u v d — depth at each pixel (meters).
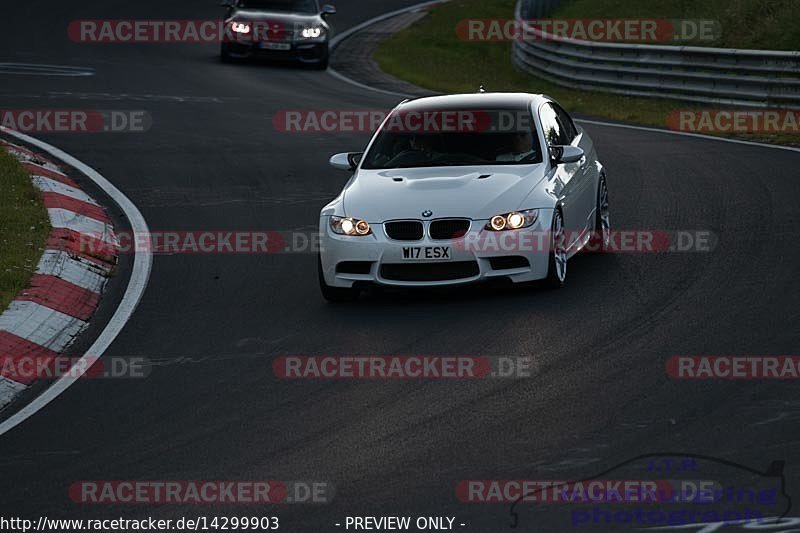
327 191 48.19
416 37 111.69
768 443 20.44
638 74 76.31
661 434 21.27
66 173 50.69
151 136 59.41
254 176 51.19
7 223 39.44
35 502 19.98
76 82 75.38
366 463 20.84
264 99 72.19
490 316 30.38
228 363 27.84
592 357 26.30
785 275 32.06
